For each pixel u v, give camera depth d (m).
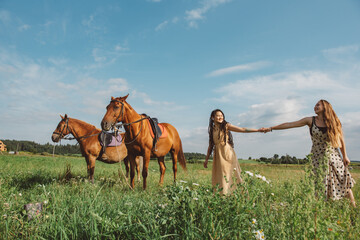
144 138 6.66
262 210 3.01
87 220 2.81
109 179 7.09
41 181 6.92
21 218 2.86
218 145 4.43
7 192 4.61
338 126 3.94
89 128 7.74
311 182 2.25
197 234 2.27
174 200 2.62
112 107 6.27
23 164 14.06
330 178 3.76
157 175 10.38
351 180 3.91
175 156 8.73
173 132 8.65
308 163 2.34
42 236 2.59
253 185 2.78
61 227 2.56
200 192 2.71
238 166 4.36
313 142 4.10
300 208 2.22
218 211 2.55
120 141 8.27
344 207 3.16
